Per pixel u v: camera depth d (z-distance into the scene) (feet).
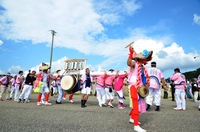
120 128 13.48
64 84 32.17
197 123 16.05
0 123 13.84
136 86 14.33
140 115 20.67
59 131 12.09
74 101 40.11
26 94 33.53
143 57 14.74
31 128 12.64
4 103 30.30
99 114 20.27
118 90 28.32
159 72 26.63
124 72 28.37
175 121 16.90
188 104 38.75
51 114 19.22
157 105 25.76
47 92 29.89
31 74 33.68
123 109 26.48
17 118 16.16
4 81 39.58
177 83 27.81
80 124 14.44
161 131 12.87
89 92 28.25
